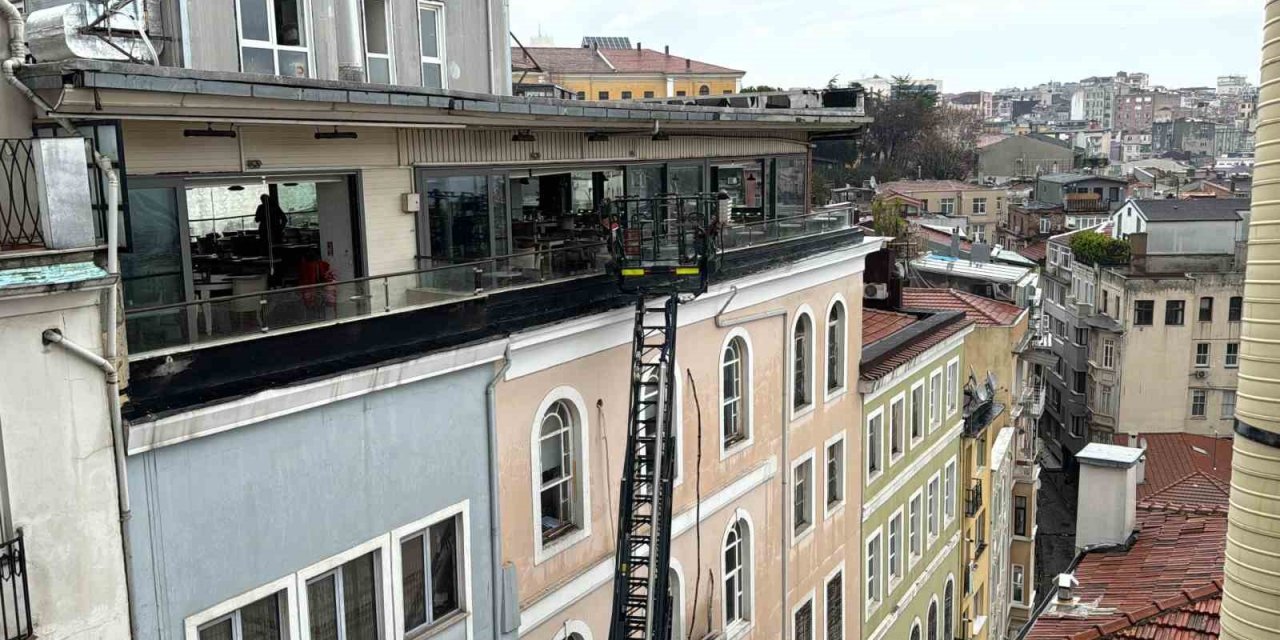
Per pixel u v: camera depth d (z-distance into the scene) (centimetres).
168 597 948
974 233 9175
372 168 1309
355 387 1095
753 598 1977
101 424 877
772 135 2211
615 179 1805
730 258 1759
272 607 1063
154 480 930
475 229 1484
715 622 1844
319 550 1087
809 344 2147
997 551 4003
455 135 1427
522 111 1351
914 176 13325
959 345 3186
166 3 1159
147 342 937
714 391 1794
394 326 1165
